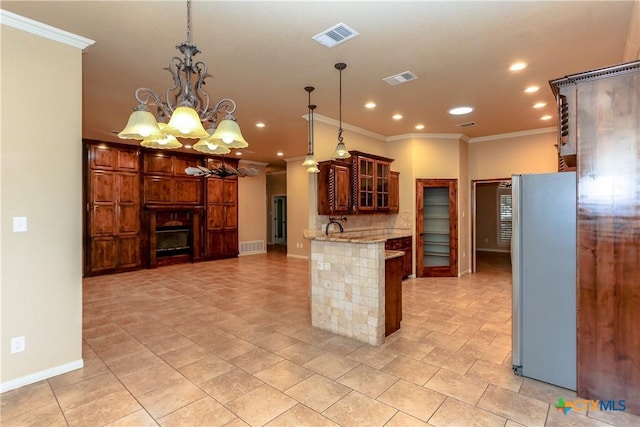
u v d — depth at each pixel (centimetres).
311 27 269
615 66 215
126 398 234
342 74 363
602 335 225
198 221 852
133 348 319
